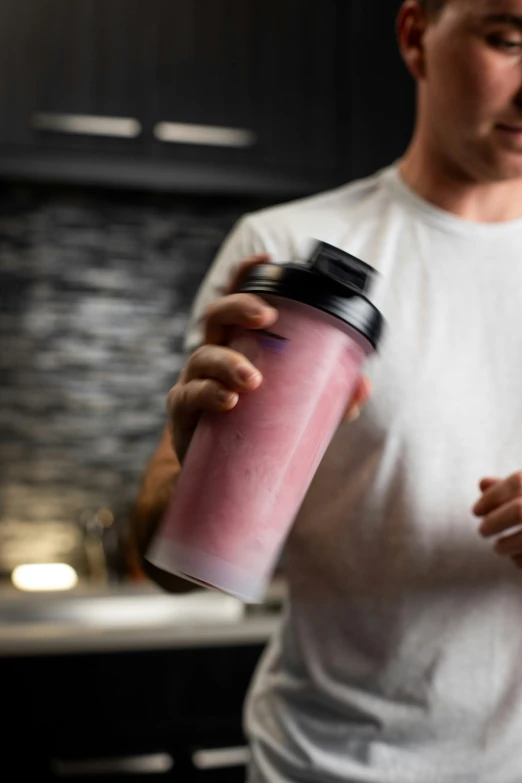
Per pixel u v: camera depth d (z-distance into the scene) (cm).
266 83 259
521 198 106
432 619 95
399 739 95
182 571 63
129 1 250
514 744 94
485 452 97
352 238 104
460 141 96
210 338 66
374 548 97
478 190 104
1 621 225
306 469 64
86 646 211
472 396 98
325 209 108
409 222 104
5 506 269
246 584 63
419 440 97
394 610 96
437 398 97
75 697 210
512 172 96
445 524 96
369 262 103
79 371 276
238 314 63
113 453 277
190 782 214
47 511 271
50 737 208
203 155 255
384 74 268
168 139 252
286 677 101
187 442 69
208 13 255
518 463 97
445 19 95
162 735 214
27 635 210
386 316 100
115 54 249
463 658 95
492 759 94
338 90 264
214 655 218
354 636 97
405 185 107
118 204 281
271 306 63
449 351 99
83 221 278
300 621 100
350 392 66
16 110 243
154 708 214
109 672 212
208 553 62
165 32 252
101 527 267
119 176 250
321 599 99
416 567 96
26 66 244
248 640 220
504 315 100
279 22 260
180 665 216
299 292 62
